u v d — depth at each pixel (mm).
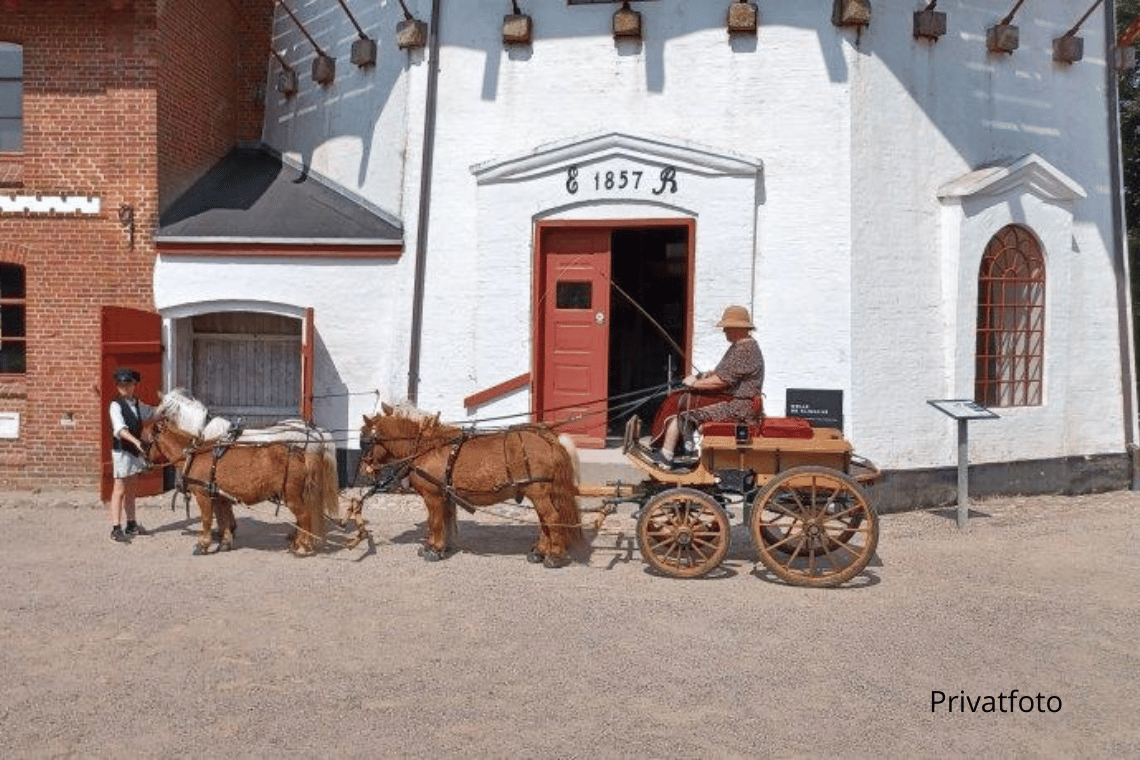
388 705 5809
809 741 5383
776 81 11461
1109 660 6680
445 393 12438
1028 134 12641
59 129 12953
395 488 9250
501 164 12055
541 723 5574
